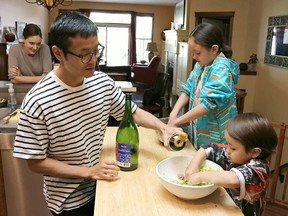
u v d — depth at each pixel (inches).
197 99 65.5
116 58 420.2
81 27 35.5
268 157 41.8
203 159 45.5
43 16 336.5
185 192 37.1
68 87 40.9
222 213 36.4
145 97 168.7
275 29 168.2
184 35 287.0
